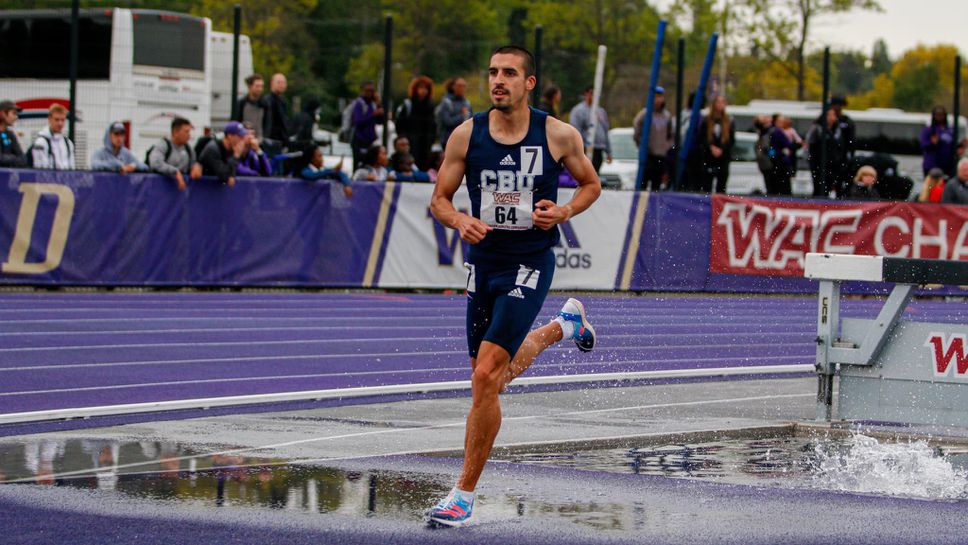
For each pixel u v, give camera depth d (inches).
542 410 495.8
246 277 947.3
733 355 719.7
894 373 453.1
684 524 301.0
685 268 1085.1
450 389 545.6
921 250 1118.4
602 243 1057.5
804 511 317.1
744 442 430.6
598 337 774.5
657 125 1185.4
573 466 378.6
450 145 328.2
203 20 1453.0
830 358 463.8
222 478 347.9
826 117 1237.7
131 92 1378.0
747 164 1731.1
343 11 3543.3
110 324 728.3
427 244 1010.7
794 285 1107.9
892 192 1584.6
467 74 3211.1
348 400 510.9
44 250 879.1
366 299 930.1
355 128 1109.7
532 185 323.0
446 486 342.6
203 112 1456.7
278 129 1102.4
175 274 923.4
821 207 1106.1
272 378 567.2
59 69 1379.2
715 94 1256.2
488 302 332.8
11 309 775.1
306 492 331.3
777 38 2709.2
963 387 439.5
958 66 1368.1
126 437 414.0
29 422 442.0
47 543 276.1
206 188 928.9
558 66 2989.7
